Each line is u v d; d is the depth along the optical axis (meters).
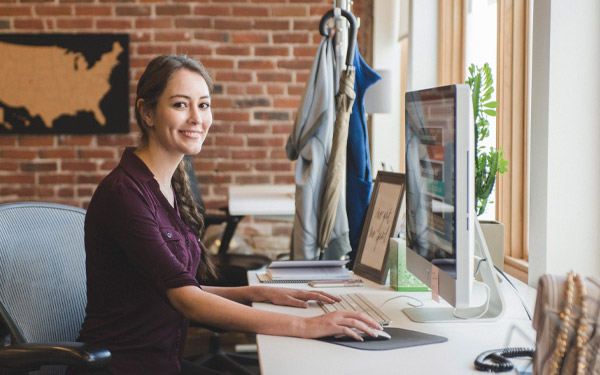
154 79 1.53
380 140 4.90
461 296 1.31
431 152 1.46
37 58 4.75
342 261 2.05
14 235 1.53
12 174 4.82
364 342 1.31
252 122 4.87
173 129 1.53
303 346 1.29
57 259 1.61
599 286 0.80
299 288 1.87
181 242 1.56
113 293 1.49
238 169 4.88
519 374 1.12
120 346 1.48
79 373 1.44
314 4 4.83
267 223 4.88
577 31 1.77
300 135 2.34
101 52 4.76
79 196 4.85
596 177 1.80
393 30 4.83
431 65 3.48
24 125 4.77
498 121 2.61
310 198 2.30
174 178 1.70
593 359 0.78
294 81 4.86
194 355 3.13
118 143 4.84
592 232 1.81
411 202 1.65
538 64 1.83
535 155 1.86
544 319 0.80
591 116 1.79
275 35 4.83
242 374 3.00
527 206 2.40
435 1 3.45
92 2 4.75
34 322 1.51
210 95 1.61
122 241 1.45
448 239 1.34
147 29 4.79
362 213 2.34
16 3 4.73
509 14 2.48
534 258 1.88
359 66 2.35
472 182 1.30
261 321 1.37
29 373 1.50
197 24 4.80
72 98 4.77
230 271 2.99
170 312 1.53
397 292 1.82
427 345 1.30
